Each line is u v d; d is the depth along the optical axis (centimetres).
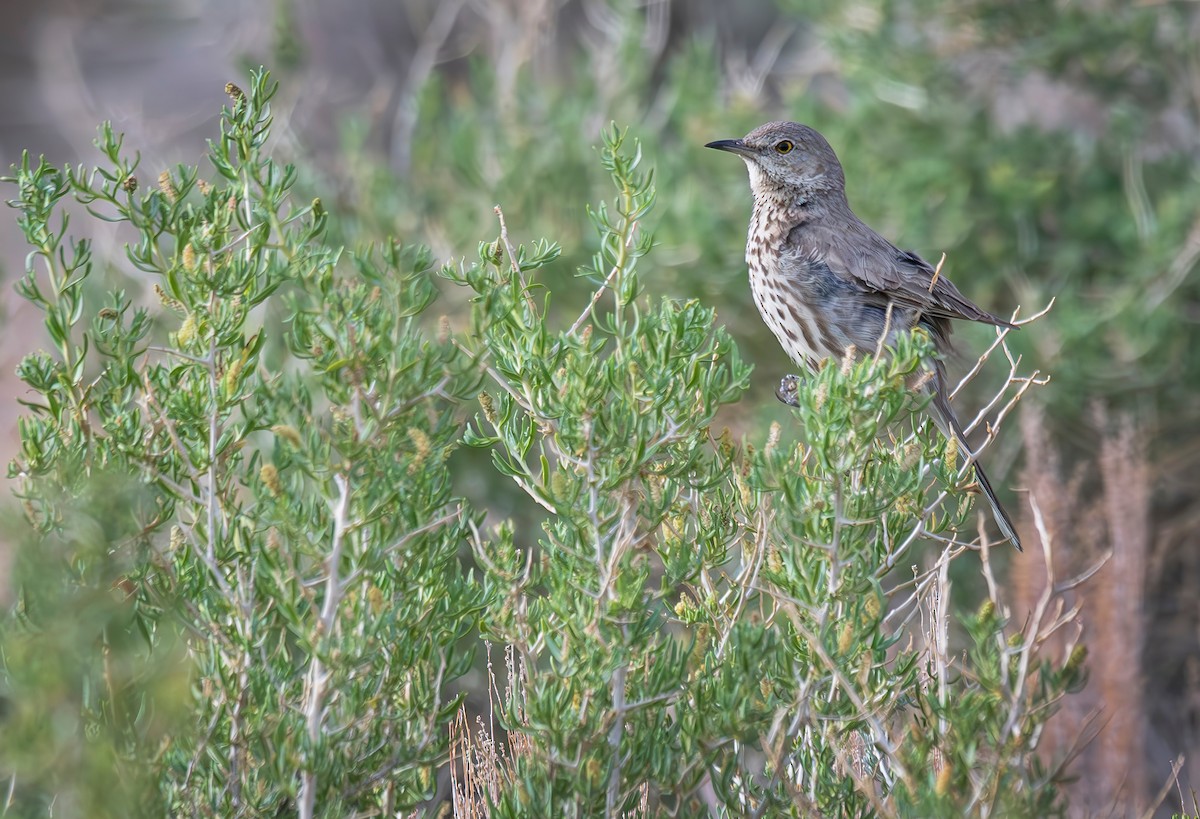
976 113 2058
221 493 868
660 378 849
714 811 1005
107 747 689
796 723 846
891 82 2052
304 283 843
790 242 1383
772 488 860
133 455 841
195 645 879
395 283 855
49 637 685
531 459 1745
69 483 804
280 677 841
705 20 2730
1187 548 1842
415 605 857
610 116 2166
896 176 1977
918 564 1667
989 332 1845
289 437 804
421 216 2058
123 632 745
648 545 888
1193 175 2016
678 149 2058
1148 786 1552
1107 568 1475
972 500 913
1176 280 1814
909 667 872
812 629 852
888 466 882
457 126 2095
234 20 3331
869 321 1353
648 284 1892
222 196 880
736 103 2081
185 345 858
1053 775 822
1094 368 1814
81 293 868
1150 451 1844
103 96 3484
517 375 854
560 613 842
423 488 838
